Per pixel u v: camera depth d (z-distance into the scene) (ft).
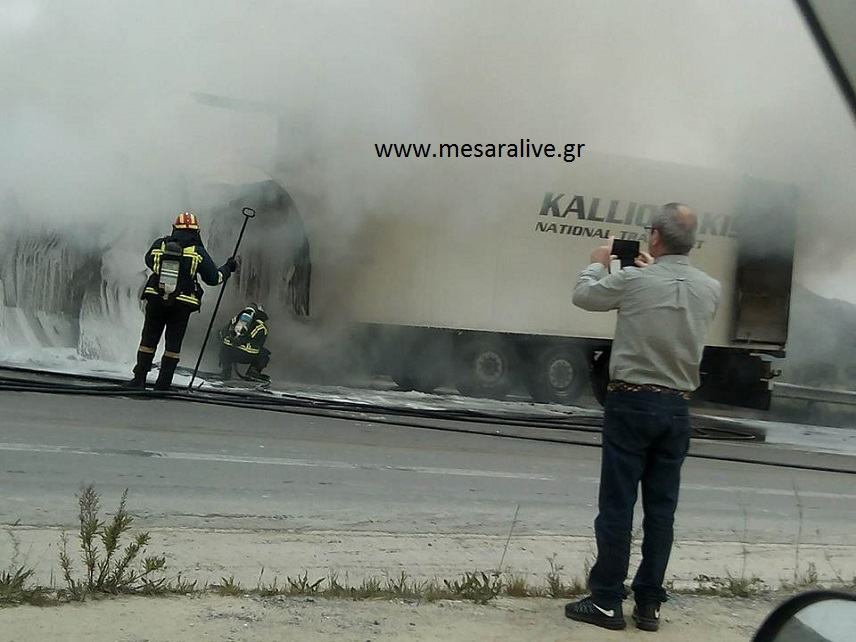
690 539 18.21
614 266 12.46
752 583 14.89
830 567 16.69
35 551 13.42
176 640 10.35
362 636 10.98
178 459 20.33
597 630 11.82
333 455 22.76
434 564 14.80
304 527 16.24
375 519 17.26
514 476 22.66
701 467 28.19
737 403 46.42
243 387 33.40
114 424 23.48
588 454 27.53
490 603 12.66
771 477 27.55
